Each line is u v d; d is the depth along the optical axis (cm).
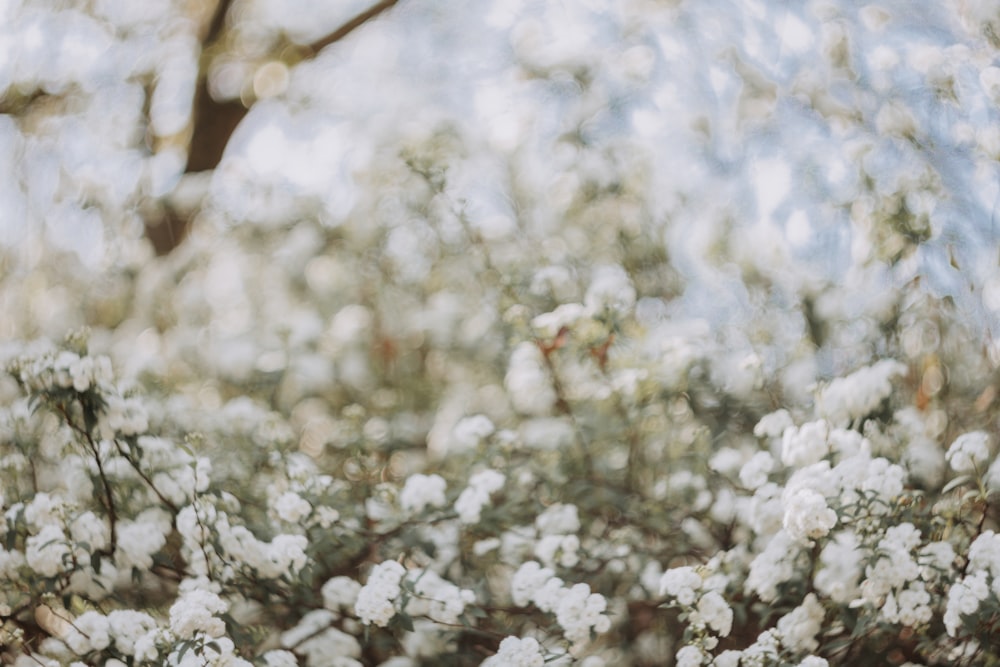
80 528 253
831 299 325
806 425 249
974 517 252
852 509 230
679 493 290
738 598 256
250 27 498
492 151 404
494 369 367
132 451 259
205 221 437
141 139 459
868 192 317
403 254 394
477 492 271
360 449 327
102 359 255
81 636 242
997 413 291
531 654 234
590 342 298
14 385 303
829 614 244
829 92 340
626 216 380
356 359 384
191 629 224
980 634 229
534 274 351
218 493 267
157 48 475
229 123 493
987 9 309
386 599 241
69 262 423
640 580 274
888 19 331
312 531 266
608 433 298
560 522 276
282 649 262
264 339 381
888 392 258
